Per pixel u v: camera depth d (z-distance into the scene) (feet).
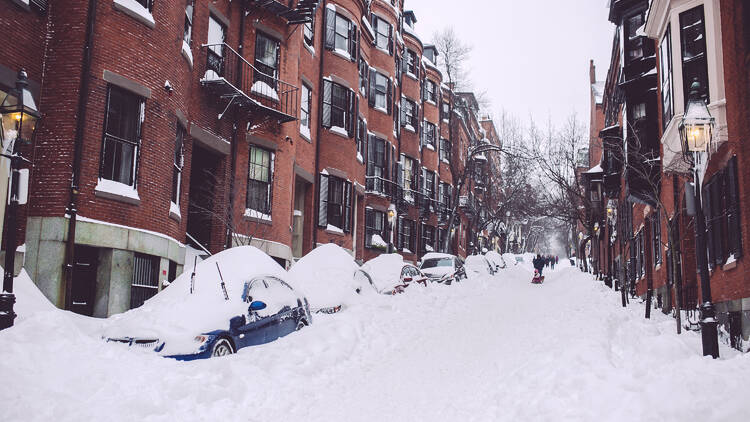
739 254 39.63
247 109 66.03
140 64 47.21
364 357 33.91
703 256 28.96
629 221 90.43
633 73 77.97
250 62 67.82
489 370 30.48
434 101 150.92
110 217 44.37
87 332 32.45
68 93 43.06
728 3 41.06
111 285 43.75
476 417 22.27
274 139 69.72
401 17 133.18
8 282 26.18
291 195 72.95
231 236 62.49
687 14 49.49
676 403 19.44
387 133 114.11
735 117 40.09
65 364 22.39
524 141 139.13
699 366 23.04
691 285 54.29
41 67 43.29
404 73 132.67
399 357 34.30
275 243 68.18
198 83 58.85
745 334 38.70
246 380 25.30
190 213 63.82
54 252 41.01
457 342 39.04
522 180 160.04
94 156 43.65
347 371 30.55
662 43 56.13
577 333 35.76
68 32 43.73
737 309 40.63
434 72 151.64
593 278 110.73
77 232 42.01
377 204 109.81
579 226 197.16
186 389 22.72
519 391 24.89
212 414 21.68
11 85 40.52
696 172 30.04
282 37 71.92
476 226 176.65
